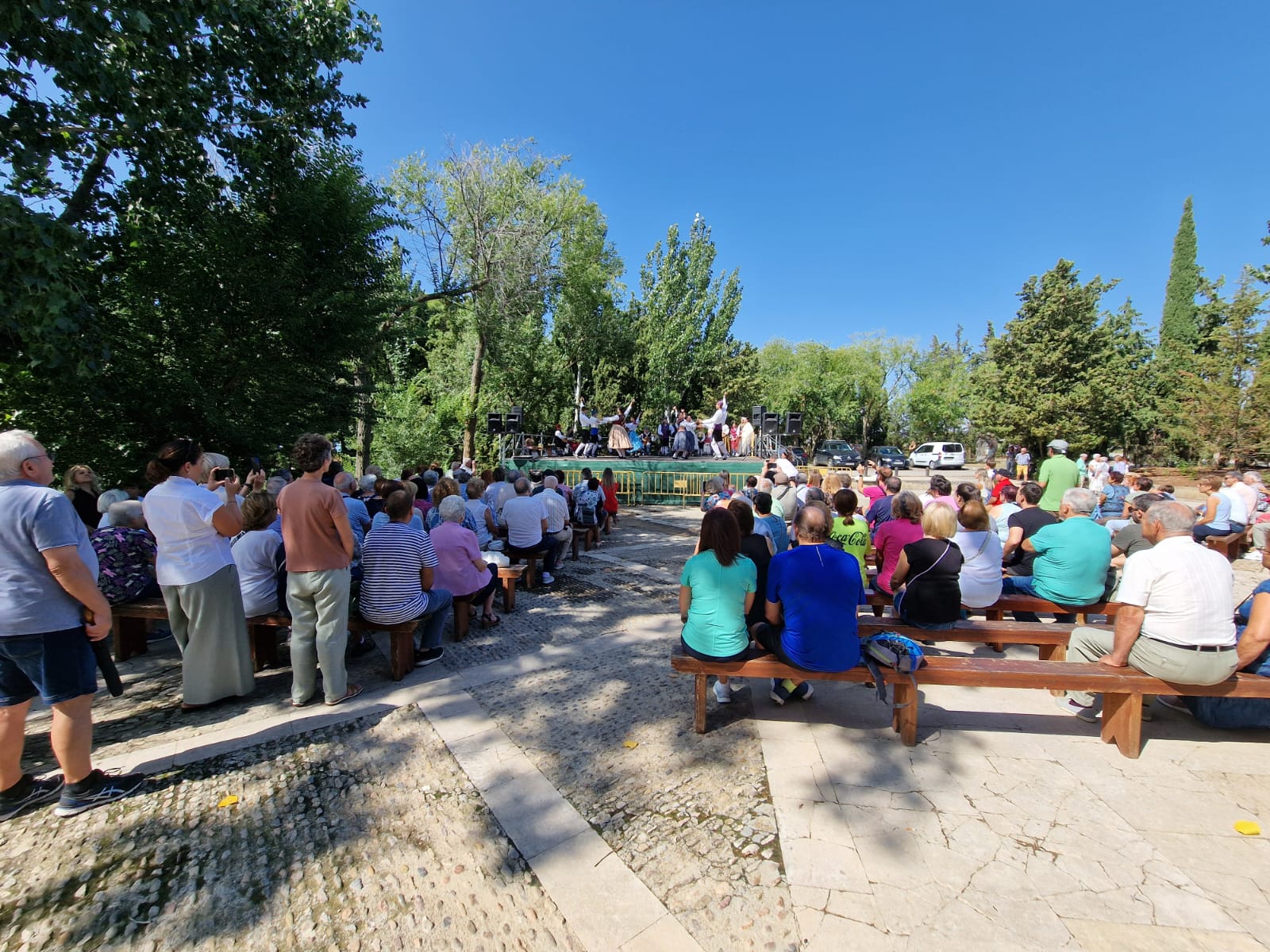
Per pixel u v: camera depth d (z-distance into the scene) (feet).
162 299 23.38
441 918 6.91
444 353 77.00
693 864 7.76
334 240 27.58
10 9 14.96
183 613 11.98
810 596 10.48
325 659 12.15
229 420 23.88
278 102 26.58
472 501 22.31
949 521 12.64
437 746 10.78
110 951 6.44
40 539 7.97
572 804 9.08
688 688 13.33
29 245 15.64
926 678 10.44
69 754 8.63
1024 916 6.79
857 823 8.54
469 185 57.41
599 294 86.02
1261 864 7.60
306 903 7.14
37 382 20.48
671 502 55.83
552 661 14.90
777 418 59.31
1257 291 69.31
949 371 152.05
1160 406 83.76
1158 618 9.75
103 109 19.90
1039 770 9.87
